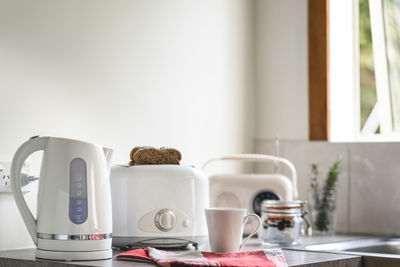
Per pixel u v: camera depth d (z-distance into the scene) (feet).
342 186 7.96
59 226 4.63
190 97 7.52
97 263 4.50
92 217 4.68
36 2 5.69
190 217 5.39
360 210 7.81
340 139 8.33
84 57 6.16
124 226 5.32
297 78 8.36
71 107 6.01
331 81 8.18
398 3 8.86
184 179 5.41
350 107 8.48
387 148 7.65
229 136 8.19
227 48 8.20
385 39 8.91
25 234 5.54
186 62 7.48
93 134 6.24
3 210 5.37
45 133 5.75
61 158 4.69
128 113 6.65
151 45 6.98
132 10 6.74
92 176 4.73
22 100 5.55
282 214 6.18
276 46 8.57
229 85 8.21
